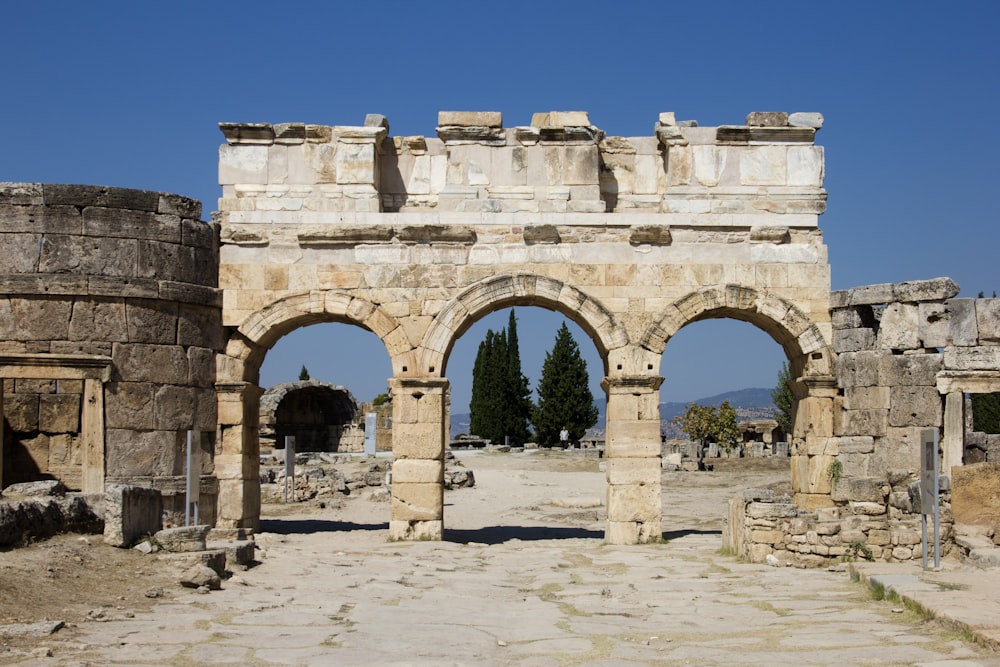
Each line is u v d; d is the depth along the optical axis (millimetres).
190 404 25641
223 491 26172
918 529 20344
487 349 85125
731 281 26438
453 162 27125
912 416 25594
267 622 13945
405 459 25688
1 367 23984
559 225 26422
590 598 16688
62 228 24594
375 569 20031
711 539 26172
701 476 45000
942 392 25375
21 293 24328
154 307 25203
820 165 26969
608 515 25672
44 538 17938
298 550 23156
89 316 24609
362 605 15633
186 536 18359
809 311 26516
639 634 13484
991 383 25234
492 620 14562
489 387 83562
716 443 65250
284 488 37219
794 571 19578
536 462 53594
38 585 14898
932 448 18094
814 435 26344
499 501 37500
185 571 16594
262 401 55875
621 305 26203
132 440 24719
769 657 11914
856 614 14367
